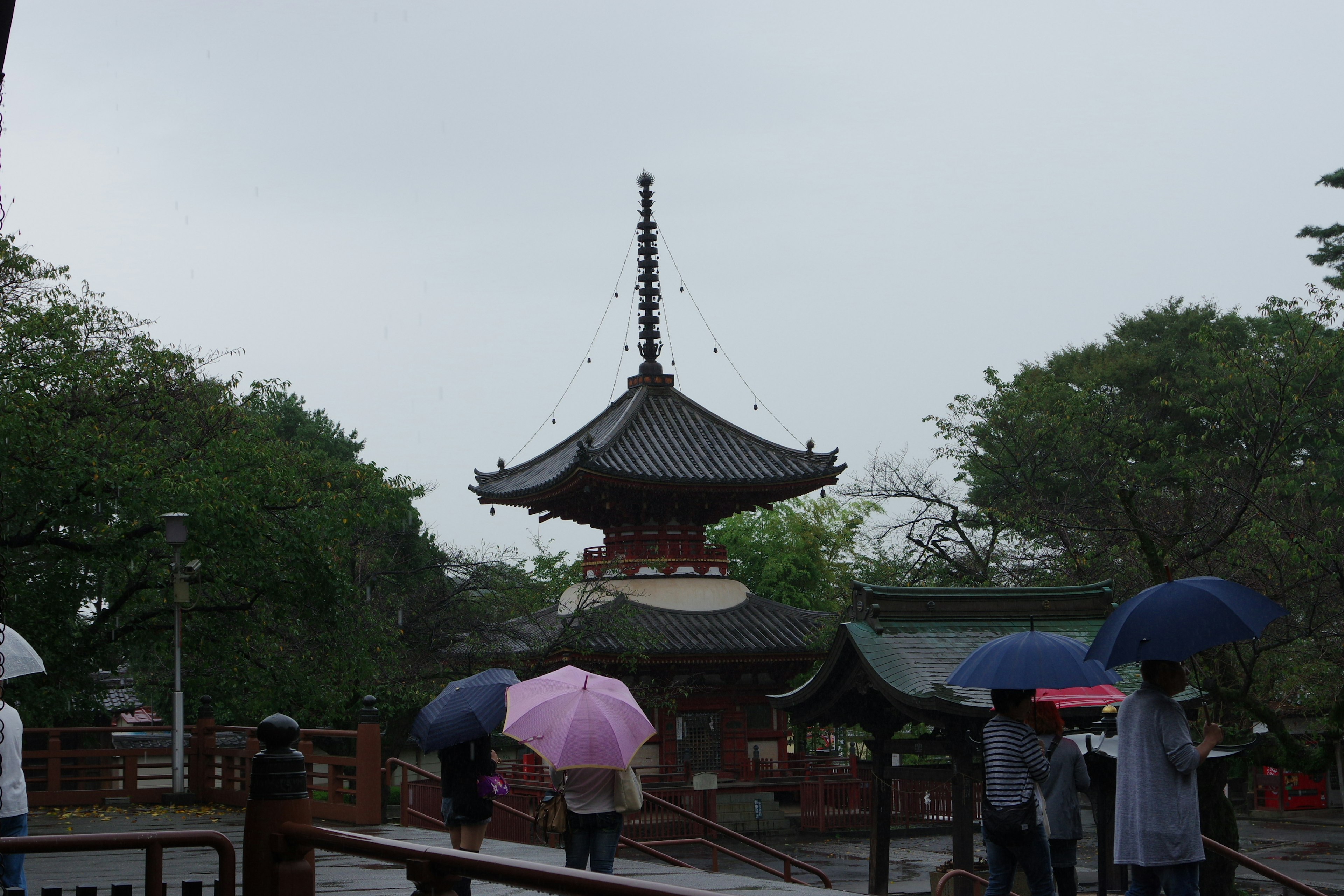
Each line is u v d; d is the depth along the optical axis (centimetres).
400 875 1307
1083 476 3669
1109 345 5856
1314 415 3675
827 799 3803
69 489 2209
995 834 859
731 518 6181
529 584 4075
